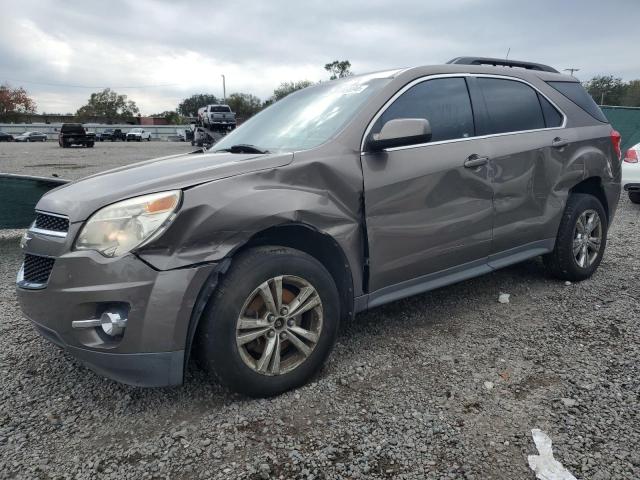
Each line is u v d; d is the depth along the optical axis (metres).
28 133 58.09
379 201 2.99
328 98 3.51
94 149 32.97
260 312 2.62
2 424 2.52
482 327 3.59
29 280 2.61
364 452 2.25
